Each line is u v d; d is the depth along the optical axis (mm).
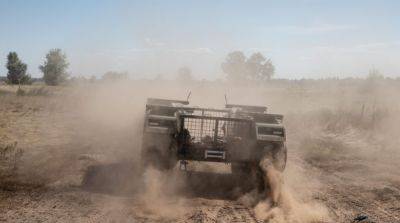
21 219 5598
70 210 6098
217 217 6141
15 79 54562
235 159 7641
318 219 6250
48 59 48188
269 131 7434
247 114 7836
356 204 7145
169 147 7371
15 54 54625
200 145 7742
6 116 17750
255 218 6164
